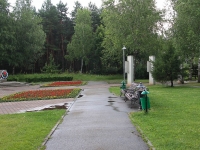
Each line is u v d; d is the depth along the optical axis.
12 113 11.86
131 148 5.96
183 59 23.81
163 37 37.12
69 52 59.66
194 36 22.58
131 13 35.38
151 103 12.91
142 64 50.25
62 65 68.62
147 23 35.03
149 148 5.91
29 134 7.37
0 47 43.38
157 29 37.69
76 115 10.54
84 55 57.38
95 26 67.50
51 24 64.56
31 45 50.50
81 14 58.31
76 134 7.38
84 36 56.84
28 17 50.78
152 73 23.78
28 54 51.03
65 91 21.17
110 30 36.91
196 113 9.83
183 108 11.09
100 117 9.89
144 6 35.44
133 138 6.79
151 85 26.97
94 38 58.16
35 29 52.00
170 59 22.66
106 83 35.75
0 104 15.62
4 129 8.15
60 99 16.81
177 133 6.89
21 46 49.84
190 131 7.05
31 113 11.40
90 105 13.34
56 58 68.56
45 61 66.94
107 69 56.72
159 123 8.22
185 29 24.30
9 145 6.30
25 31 50.38
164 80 23.34
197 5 23.14
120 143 6.37
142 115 9.80
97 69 58.62
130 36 34.09
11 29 46.31
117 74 56.56
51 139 6.92
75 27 57.50
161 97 15.31
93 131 7.67
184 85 25.42
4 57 45.88
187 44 24.16
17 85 35.75
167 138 6.48
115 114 10.46
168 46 23.34
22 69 62.41
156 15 36.41
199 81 29.73
